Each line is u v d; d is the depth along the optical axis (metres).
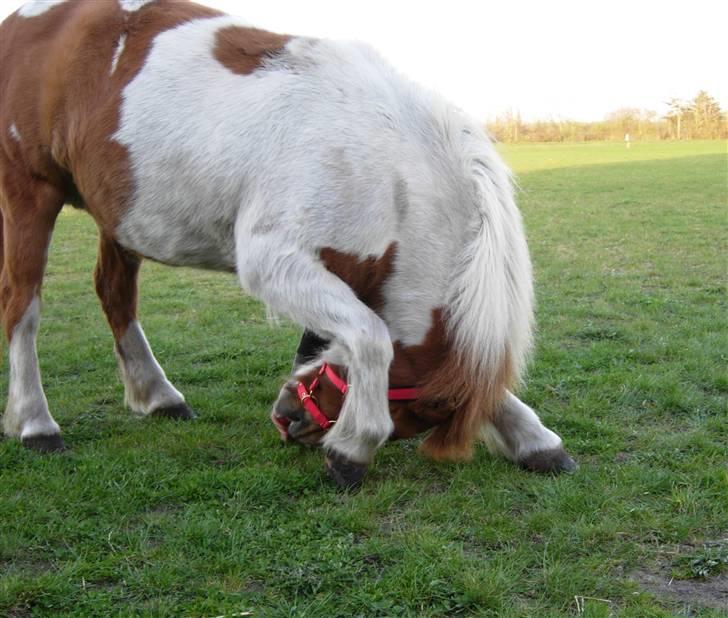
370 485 3.78
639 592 2.86
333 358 3.67
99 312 8.05
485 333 3.42
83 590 2.90
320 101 3.58
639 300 7.98
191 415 4.87
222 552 3.15
